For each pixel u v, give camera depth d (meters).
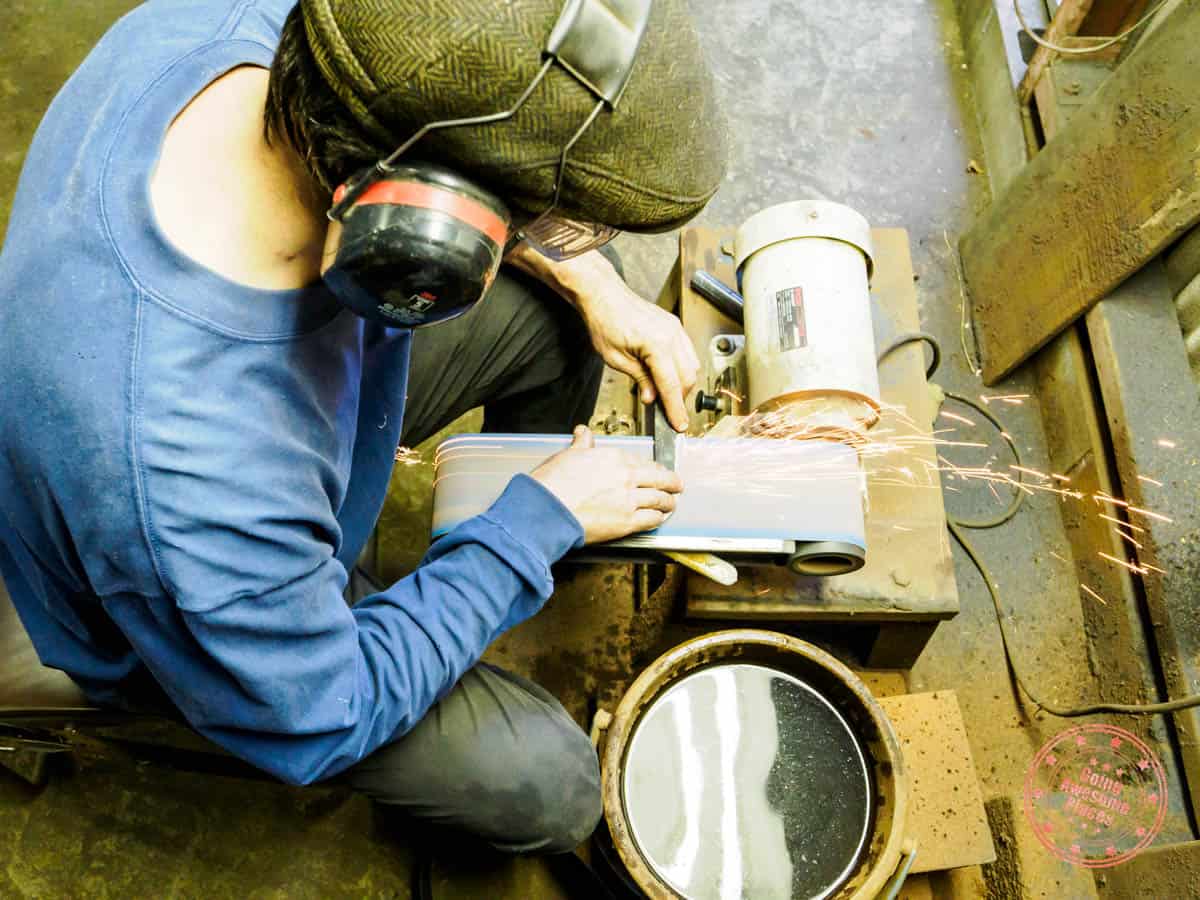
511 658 1.89
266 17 1.01
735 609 1.62
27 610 1.11
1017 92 2.35
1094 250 1.93
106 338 0.83
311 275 0.89
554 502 1.25
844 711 1.60
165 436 0.84
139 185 0.84
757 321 1.54
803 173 2.41
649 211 0.76
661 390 1.47
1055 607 2.04
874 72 2.54
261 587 0.93
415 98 0.68
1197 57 1.68
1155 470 1.91
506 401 1.73
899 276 1.84
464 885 1.71
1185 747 1.81
